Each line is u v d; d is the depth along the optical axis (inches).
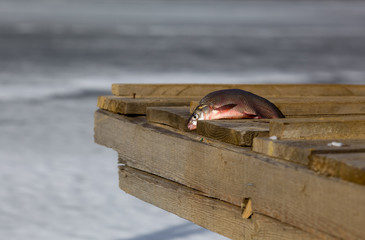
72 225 352.5
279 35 2970.0
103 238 330.0
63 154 523.2
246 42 2420.0
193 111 165.0
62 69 1268.5
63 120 687.7
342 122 136.6
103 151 540.4
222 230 138.9
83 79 1104.8
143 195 173.6
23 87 962.7
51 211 372.8
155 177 168.9
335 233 105.2
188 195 151.5
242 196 130.2
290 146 120.4
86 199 401.4
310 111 190.2
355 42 2564.0
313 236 110.8
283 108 187.9
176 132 163.3
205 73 1256.2
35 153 524.7
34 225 350.3
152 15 6043.3
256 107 165.5
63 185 429.1
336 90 244.8
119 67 1352.1
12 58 1496.1
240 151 132.6
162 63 1467.8
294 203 114.6
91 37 2476.6
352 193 101.3
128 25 3693.4
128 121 184.9
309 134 134.2
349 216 102.0
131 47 2022.6
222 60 1594.5
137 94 221.8
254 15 6875.0
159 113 174.9
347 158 107.4
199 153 145.3
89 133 621.0
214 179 140.1
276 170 119.0
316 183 108.9
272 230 122.1
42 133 611.5
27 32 2659.9
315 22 5000.0
